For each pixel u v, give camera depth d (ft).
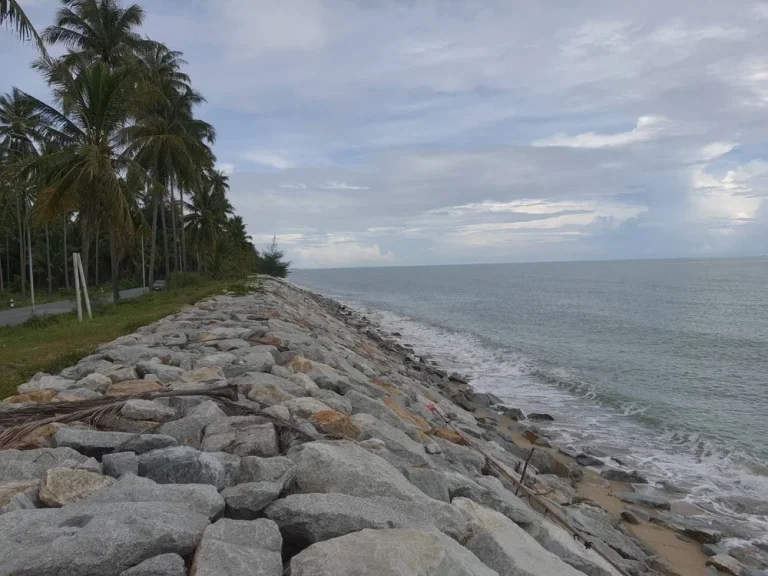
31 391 22.74
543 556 12.75
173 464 13.06
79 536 9.18
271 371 25.88
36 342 40.09
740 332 99.25
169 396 19.45
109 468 13.30
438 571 9.60
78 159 63.52
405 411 27.55
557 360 74.28
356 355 45.11
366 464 14.21
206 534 10.00
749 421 46.11
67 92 65.62
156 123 89.86
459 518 12.87
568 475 32.53
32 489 11.98
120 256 103.50
